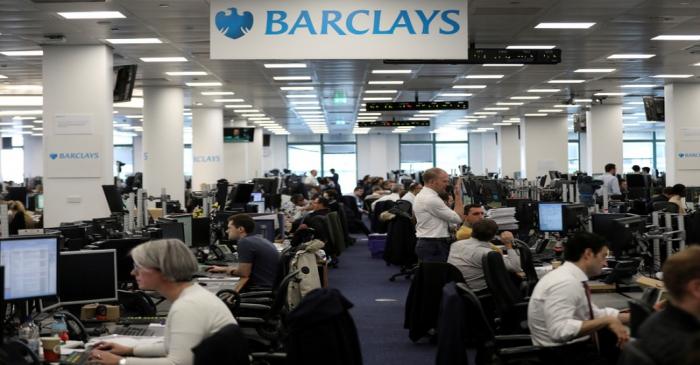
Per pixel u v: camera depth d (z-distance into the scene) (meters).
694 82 17.53
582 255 4.23
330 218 12.94
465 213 8.69
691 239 6.92
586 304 4.21
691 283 2.47
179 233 7.67
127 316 5.40
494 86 17.83
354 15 7.71
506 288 5.35
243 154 28.44
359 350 4.13
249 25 7.71
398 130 35.06
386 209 15.20
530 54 10.20
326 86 17.23
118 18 9.58
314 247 6.85
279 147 38.91
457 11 7.73
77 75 11.48
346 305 4.08
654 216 7.12
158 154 16.62
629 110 25.95
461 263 6.77
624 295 6.07
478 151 38.38
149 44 11.51
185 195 17.08
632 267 6.32
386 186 21.17
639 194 15.64
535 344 4.37
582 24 10.35
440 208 7.95
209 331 3.20
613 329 3.96
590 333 4.11
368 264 13.86
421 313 7.04
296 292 6.65
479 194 15.02
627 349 2.38
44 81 11.51
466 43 7.73
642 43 11.97
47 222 11.41
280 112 24.58
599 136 23.48
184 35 10.77
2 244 4.32
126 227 8.28
